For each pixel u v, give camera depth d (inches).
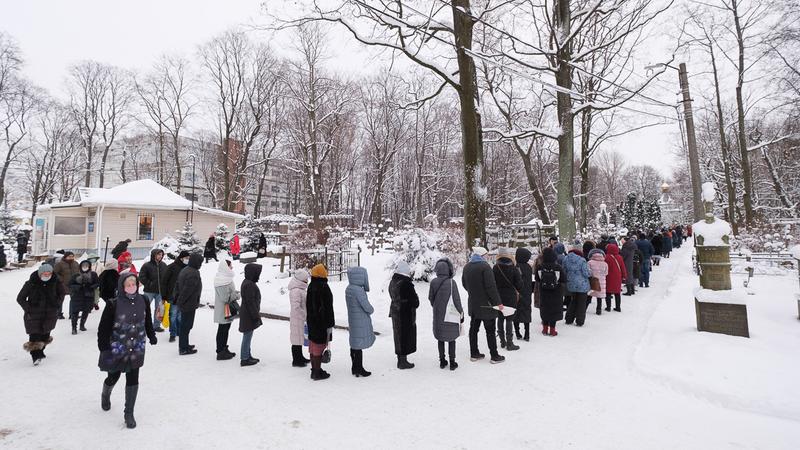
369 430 169.6
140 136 1941.4
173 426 173.2
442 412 187.0
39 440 160.7
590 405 193.6
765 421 174.7
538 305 340.2
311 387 219.0
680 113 435.8
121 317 173.9
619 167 3058.6
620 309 397.1
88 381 228.8
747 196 912.3
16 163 1626.5
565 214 552.7
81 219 914.1
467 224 475.8
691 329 296.0
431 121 1818.4
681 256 882.1
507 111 805.2
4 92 1401.3
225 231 999.0
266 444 157.8
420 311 390.3
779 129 1239.5
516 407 191.9
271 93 1565.0
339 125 1464.1
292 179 2235.5
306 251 579.8
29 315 257.6
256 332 350.6
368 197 2114.9
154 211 978.1
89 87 1728.6
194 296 287.3
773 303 367.9
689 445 156.0
